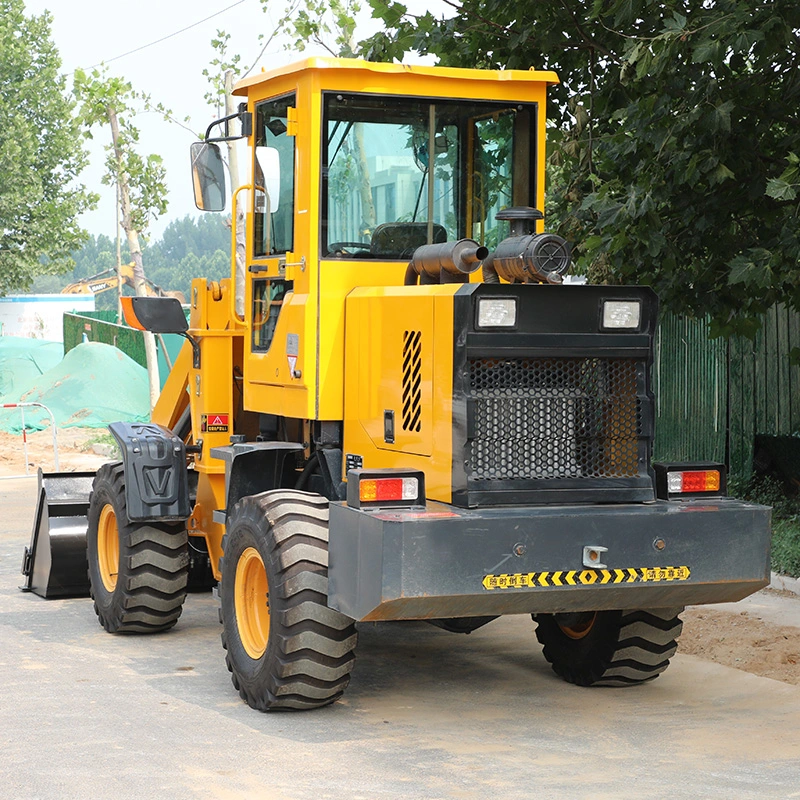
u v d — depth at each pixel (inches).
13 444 868.0
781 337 507.8
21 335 2251.5
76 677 281.3
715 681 283.3
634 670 273.4
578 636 281.9
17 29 1807.3
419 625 348.2
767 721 249.9
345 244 270.5
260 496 258.4
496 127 285.3
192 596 388.2
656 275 379.6
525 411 235.5
